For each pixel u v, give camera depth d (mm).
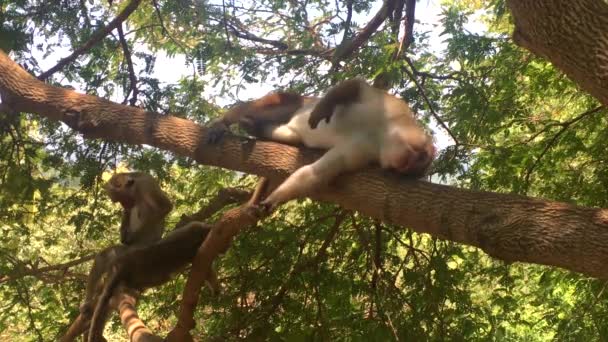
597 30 1106
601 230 1036
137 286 1690
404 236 2936
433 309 2311
